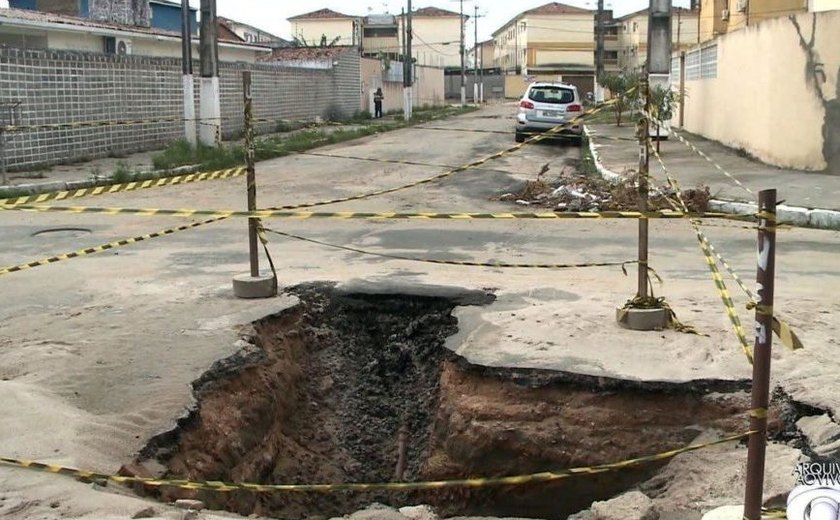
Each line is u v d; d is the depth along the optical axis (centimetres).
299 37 7762
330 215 520
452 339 640
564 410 553
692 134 2427
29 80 1764
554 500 551
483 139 2541
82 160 1928
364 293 748
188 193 1468
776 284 798
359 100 4147
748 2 2506
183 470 485
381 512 447
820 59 1467
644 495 441
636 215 469
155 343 621
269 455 586
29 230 1119
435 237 1065
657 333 629
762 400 335
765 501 408
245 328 654
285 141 2336
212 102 2169
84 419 490
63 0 3012
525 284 786
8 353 602
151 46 2791
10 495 399
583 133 2362
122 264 906
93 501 396
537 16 7888
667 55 2123
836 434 467
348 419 678
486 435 560
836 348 591
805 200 1229
